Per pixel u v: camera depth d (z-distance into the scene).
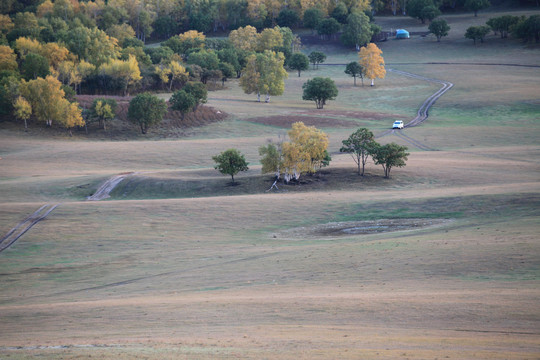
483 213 48.84
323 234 48.50
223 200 63.78
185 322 22.95
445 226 44.44
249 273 33.91
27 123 130.50
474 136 111.19
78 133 127.56
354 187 72.50
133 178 80.94
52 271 40.59
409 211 54.34
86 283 36.56
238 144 110.38
